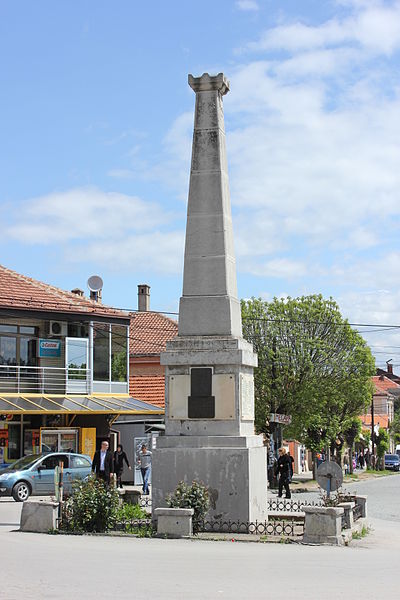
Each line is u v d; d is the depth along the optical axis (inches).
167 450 665.6
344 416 2108.8
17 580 403.9
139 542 589.9
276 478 1704.0
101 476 975.0
